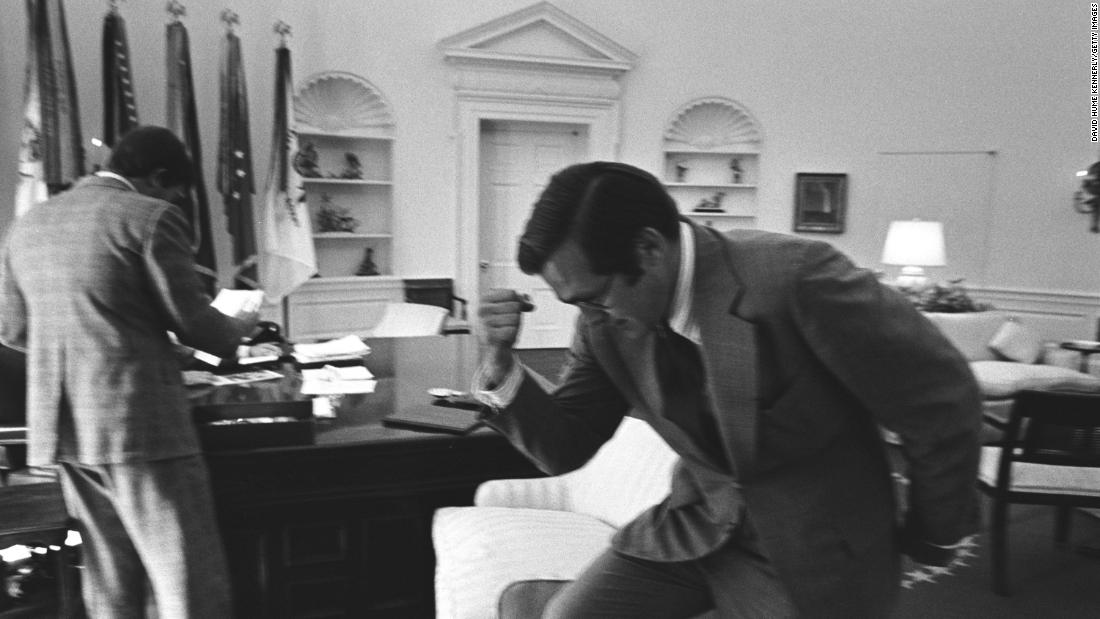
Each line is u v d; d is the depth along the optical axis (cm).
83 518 182
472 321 657
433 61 624
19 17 491
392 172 625
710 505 114
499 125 669
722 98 691
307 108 592
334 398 233
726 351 92
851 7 686
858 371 92
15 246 174
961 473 98
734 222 713
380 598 201
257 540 190
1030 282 661
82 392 165
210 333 178
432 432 199
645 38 675
